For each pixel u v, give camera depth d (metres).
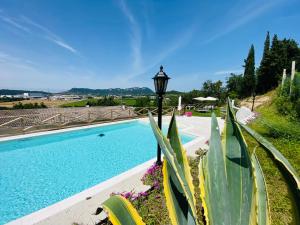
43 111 12.93
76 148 10.39
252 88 37.44
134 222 0.98
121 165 8.27
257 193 1.05
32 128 11.05
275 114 13.60
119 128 15.15
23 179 6.76
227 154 1.22
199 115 21.73
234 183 1.17
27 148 9.91
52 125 12.02
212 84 34.84
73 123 13.35
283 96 14.35
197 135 11.52
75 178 6.93
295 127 8.92
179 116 20.23
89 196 4.46
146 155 9.64
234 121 1.20
